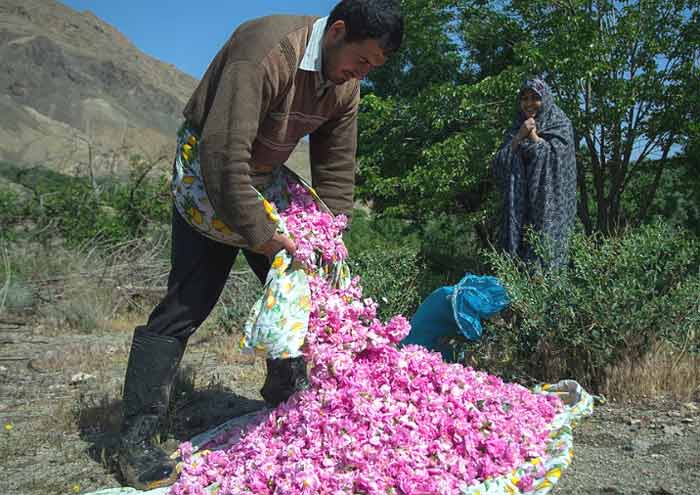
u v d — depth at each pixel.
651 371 4.16
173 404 4.07
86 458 3.36
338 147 3.34
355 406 2.76
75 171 10.83
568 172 4.95
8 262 8.77
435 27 10.73
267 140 2.98
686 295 4.22
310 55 2.83
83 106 189.12
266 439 2.88
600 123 9.34
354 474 2.59
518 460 2.80
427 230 10.24
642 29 9.44
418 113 10.17
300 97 2.91
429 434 2.81
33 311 8.42
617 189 9.93
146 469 2.91
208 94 2.90
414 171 10.02
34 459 3.37
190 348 6.52
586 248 4.46
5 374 5.36
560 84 9.09
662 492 2.74
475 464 2.75
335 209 3.39
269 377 3.58
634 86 9.21
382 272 6.31
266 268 3.61
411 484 2.52
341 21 2.73
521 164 4.98
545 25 9.50
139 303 8.95
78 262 9.26
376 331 3.14
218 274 3.12
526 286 4.41
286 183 3.27
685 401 3.95
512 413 3.12
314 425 2.76
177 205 3.00
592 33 8.81
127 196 10.34
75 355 5.98
